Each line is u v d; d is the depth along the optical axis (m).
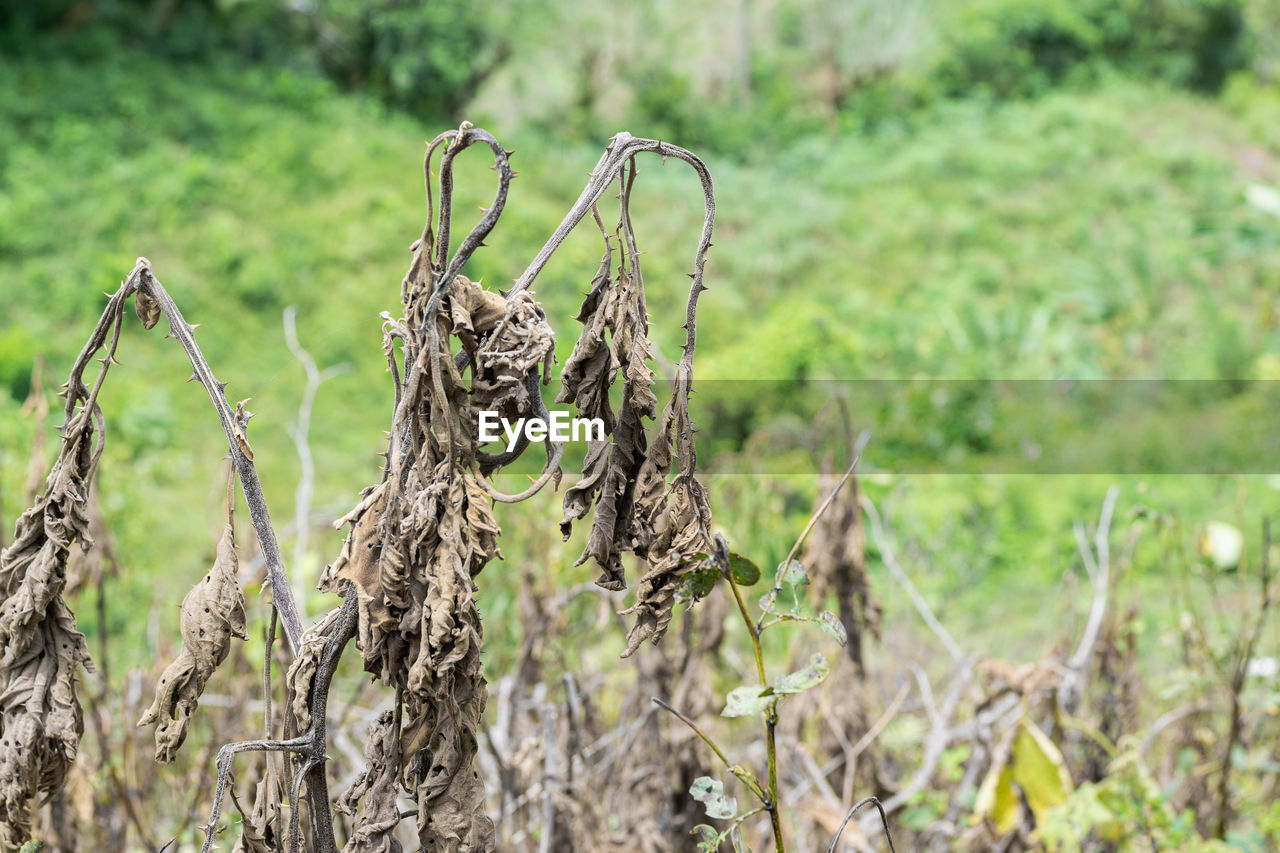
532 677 2.02
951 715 2.52
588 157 11.86
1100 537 2.43
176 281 8.23
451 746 0.89
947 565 4.38
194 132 10.33
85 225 8.71
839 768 2.05
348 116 11.62
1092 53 15.73
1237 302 9.55
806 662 2.22
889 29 14.66
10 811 0.98
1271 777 2.45
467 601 0.86
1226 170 12.74
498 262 8.58
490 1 12.98
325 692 0.91
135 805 1.90
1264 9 17.27
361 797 0.95
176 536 4.97
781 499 3.24
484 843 0.90
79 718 1.00
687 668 1.86
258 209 9.48
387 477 0.89
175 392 7.11
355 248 9.07
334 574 0.89
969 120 13.53
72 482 0.98
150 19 12.10
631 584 2.13
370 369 7.54
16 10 11.27
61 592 1.00
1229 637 2.43
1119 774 1.86
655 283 9.03
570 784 1.66
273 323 8.23
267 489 5.53
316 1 12.67
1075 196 11.85
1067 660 2.18
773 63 14.64
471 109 12.84
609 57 13.39
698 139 12.93
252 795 1.55
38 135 9.61
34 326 7.54
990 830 1.82
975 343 8.37
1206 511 5.70
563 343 6.08
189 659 0.91
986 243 10.74
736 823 0.98
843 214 11.11
